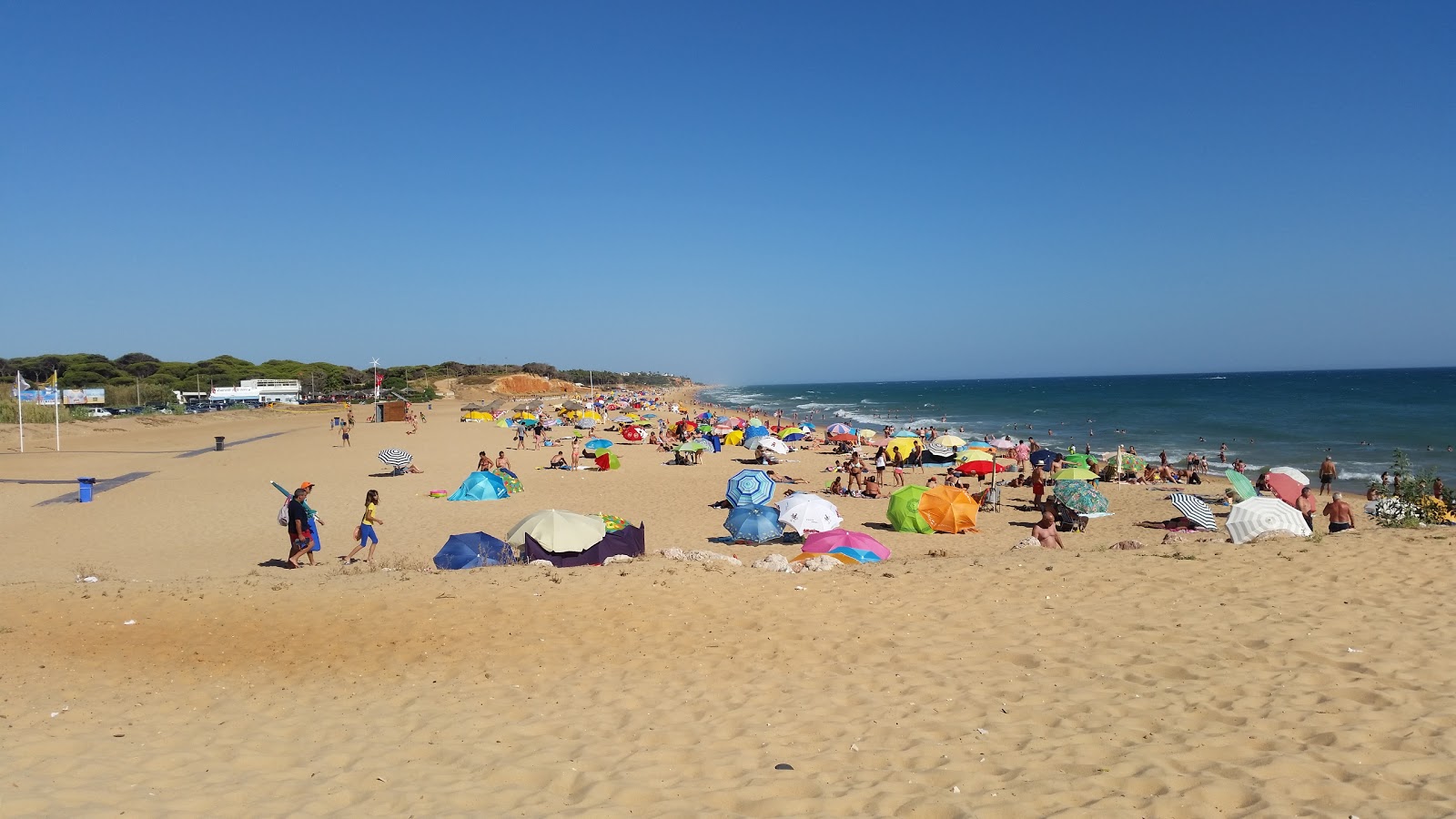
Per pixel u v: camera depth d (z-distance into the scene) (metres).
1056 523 19.28
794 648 7.16
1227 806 4.04
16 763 5.04
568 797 4.52
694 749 5.15
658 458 36.16
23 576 13.70
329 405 93.31
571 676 6.66
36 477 27.89
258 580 9.99
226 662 7.09
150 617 8.27
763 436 33.59
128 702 6.25
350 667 6.96
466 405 96.56
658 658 7.01
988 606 8.18
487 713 5.93
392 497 24.05
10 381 97.56
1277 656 6.36
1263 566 9.27
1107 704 5.59
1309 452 38.97
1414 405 74.25
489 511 21.66
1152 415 69.25
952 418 72.12
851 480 25.02
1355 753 4.59
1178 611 7.73
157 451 38.12
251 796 4.57
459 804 4.43
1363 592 8.05
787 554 15.75
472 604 8.46
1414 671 5.89
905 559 11.80
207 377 117.88
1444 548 9.85
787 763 4.87
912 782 4.51
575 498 23.95
